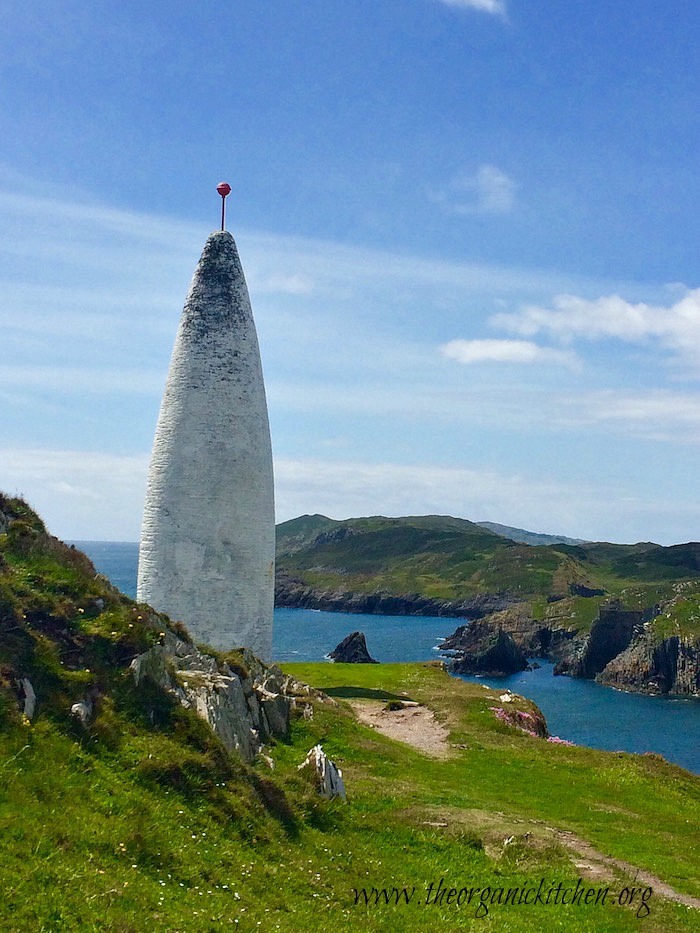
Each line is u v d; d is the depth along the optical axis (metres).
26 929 8.87
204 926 10.47
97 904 9.81
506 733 32.59
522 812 21.67
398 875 15.65
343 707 32.78
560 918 15.06
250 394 33.78
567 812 22.31
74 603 17.47
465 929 13.76
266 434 34.25
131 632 17.17
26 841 10.36
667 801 24.95
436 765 25.97
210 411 33.03
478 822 19.86
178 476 32.75
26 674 14.09
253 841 14.03
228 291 34.16
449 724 32.44
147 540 33.09
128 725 14.95
